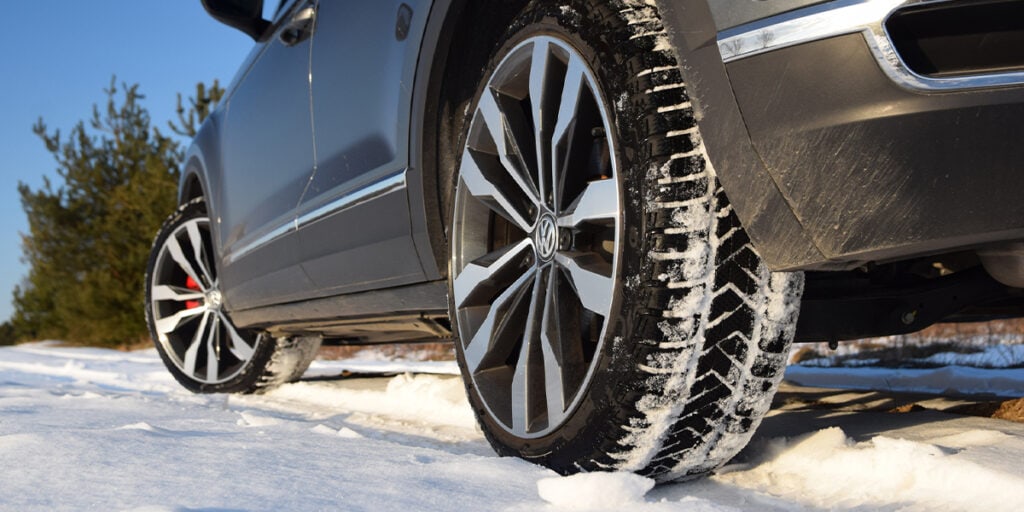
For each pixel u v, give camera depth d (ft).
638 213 5.05
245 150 11.88
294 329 11.83
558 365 5.69
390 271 8.11
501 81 6.58
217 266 13.33
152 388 16.51
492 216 7.06
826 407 8.91
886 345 18.15
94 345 57.26
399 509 4.38
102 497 4.39
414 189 7.48
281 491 4.62
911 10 4.19
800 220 4.57
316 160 9.48
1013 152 4.16
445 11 6.91
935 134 4.17
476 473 5.32
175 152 52.19
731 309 4.94
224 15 11.42
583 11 5.65
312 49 9.64
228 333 13.89
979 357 13.75
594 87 5.49
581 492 4.53
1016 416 7.25
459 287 6.88
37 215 57.77
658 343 4.91
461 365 6.88
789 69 4.44
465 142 6.91
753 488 5.49
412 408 10.53
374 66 8.13
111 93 57.77
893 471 5.32
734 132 4.69
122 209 53.98
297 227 9.79
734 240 4.92
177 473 4.99
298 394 13.02
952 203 4.24
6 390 11.80
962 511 4.69
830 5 4.33
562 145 5.88
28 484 4.63
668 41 5.17
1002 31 4.24
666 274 4.88
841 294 6.57
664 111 4.99
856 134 4.29
